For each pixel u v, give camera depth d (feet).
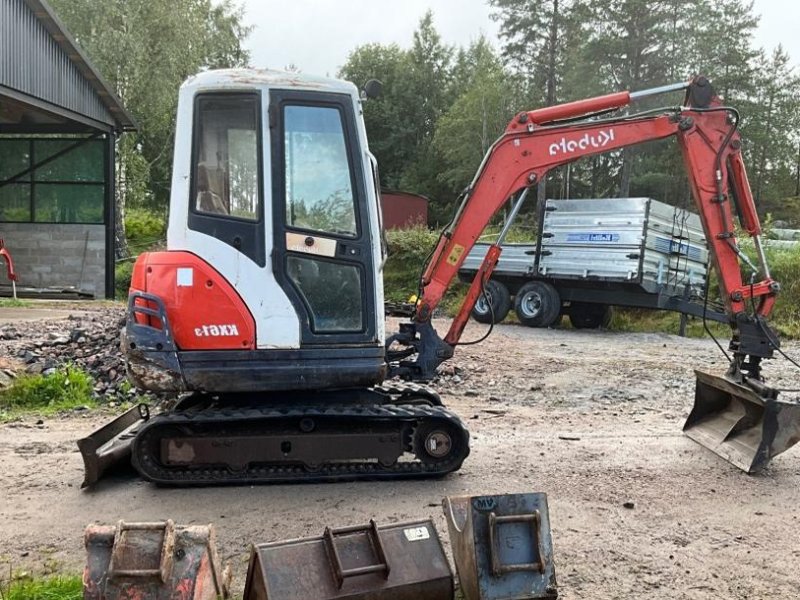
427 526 11.30
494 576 10.53
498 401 27.94
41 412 24.76
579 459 19.79
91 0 78.43
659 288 47.93
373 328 17.33
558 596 11.99
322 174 17.10
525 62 126.62
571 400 28.27
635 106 93.61
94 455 16.88
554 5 122.31
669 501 16.69
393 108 173.37
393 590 10.44
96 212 61.62
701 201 21.06
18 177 61.52
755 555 13.89
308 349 16.96
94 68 55.62
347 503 16.34
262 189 16.74
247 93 16.78
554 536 14.57
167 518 15.42
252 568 10.44
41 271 61.93
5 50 47.14
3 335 32.50
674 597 12.17
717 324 53.11
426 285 20.43
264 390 16.92
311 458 17.46
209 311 16.67
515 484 17.67
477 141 134.00
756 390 19.79
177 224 16.84
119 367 28.40
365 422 17.85
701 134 20.94
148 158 110.93
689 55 111.86
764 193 153.48
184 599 9.83
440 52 179.73
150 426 16.78
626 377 33.50
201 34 88.79
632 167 132.57
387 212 88.07
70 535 14.48
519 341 45.19
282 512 15.78
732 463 19.47
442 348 20.48
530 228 84.53
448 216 149.28
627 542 14.37
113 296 61.82
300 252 16.90
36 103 50.70
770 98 154.92
